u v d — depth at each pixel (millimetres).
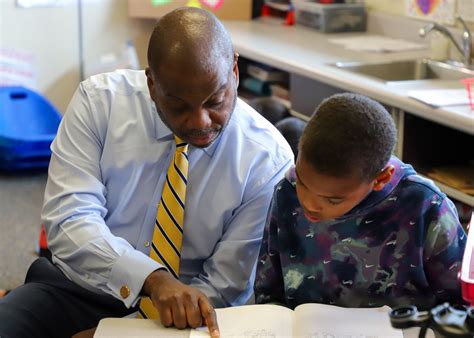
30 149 4168
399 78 3098
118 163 1613
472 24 3117
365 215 1312
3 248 3307
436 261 1295
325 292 1391
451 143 2562
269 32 3861
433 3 3346
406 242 1307
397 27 3607
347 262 1356
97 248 1472
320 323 1248
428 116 2281
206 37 1321
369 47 3352
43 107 4430
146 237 1642
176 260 1575
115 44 4703
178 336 1263
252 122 1647
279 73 3738
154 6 4551
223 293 1569
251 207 1594
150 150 1612
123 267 1421
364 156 1145
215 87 1317
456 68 2977
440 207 1286
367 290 1357
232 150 1599
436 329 981
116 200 1639
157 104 1414
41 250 2607
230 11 4422
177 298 1307
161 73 1316
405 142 2506
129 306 1407
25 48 4523
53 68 4621
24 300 1559
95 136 1628
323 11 3750
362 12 3822
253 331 1263
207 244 1636
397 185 1291
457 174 2457
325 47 3383
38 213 3693
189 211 1602
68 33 4590
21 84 4570
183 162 1573
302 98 3098
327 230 1352
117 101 1643
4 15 4418
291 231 1395
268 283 1449
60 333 1566
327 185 1158
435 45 3145
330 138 1136
